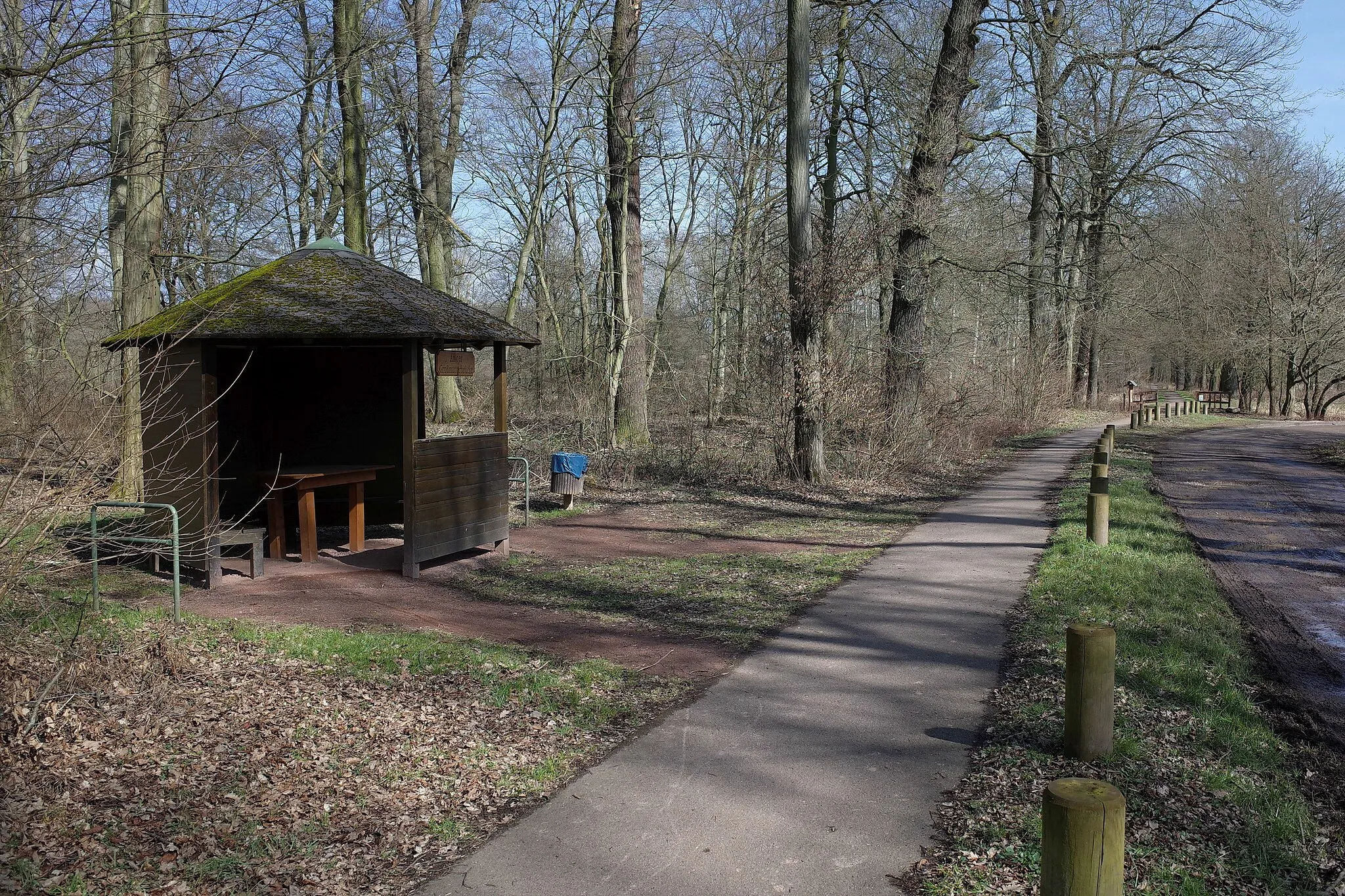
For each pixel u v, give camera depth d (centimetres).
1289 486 1792
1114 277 3134
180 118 794
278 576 970
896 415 1816
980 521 1367
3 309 632
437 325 954
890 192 1955
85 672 587
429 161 2362
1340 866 419
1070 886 317
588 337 3011
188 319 885
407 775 500
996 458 2305
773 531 1316
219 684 609
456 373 1115
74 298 927
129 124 978
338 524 1283
